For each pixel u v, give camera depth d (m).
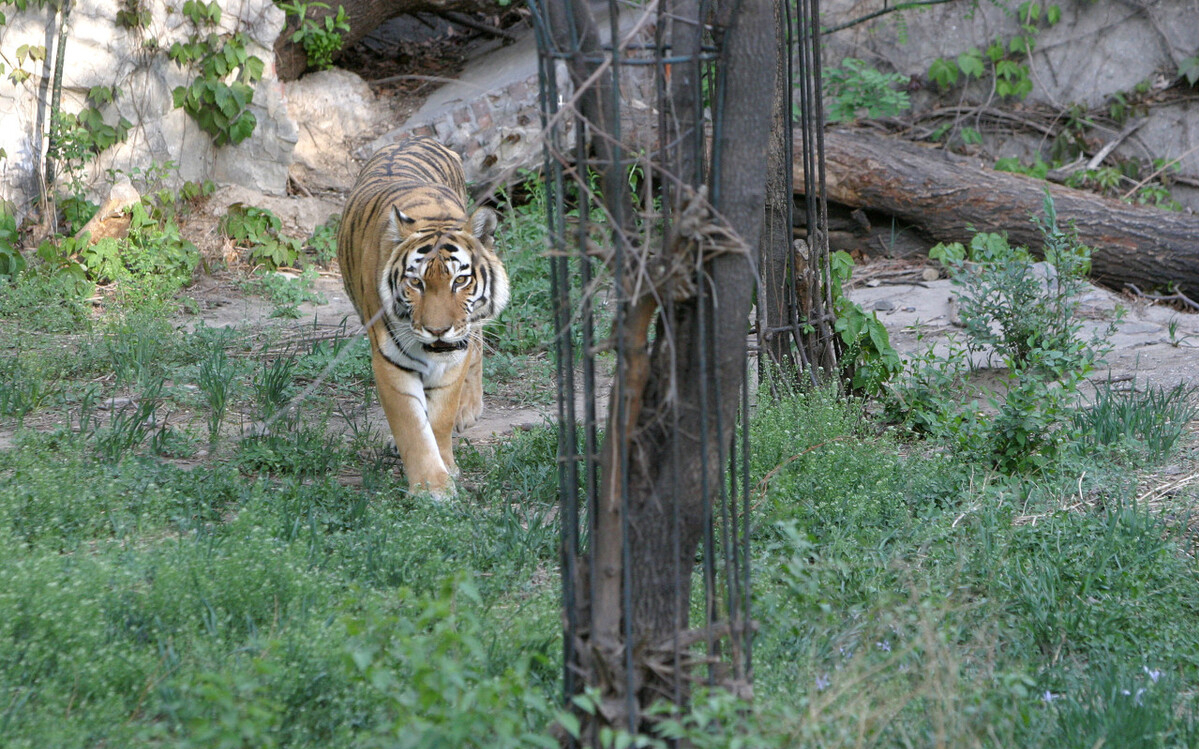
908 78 24.73
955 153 24.08
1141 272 17.45
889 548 8.39
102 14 18.52
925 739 5.63
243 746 5.00
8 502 8.12
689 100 5.02
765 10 4.82
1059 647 7.01
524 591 7.72
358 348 13.73
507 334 15.15
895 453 10.00
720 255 4.88
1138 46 23.97
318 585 7.01
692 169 5.08
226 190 19.56
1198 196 23.22
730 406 5.15
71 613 6.21
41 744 5.11
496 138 19.56
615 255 4.77
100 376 13.04
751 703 5.13
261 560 7.15
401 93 22.39
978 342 12.81
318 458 10.02
